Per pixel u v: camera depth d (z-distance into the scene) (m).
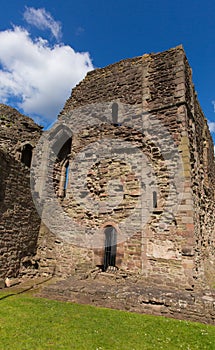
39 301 6.82
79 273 9.31
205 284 8.27
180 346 4.56
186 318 5.91
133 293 6.66
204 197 11.76
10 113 14.72
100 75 12.62
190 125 10.28
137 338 4.80
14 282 8.99
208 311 5.82
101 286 7.51
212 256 12.06
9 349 4.11
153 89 10.58
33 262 10.63
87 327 5.17
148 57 11.29
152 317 5.94
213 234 13.47
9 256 9.33
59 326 5.16
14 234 9.68
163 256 8.40
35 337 4.61
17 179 10.09
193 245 8.06
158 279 8.22
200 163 11.83
